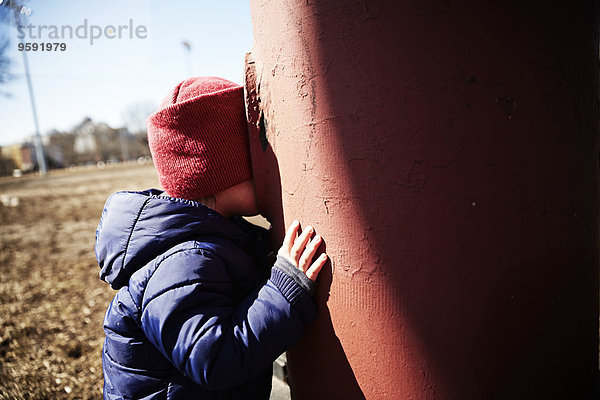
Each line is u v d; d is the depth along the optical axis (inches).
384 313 29.4
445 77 25.6
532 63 25.9
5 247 220.5
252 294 34.4
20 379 86.0
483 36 25.2
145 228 35.2
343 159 29.0
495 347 28.2
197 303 32.4
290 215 33.5
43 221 310.7
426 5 25.3
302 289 32.1
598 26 29.6
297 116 30.6
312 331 34.3
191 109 34.5
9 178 1156.5
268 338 31.6
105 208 38.8
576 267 29.9
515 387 29.0
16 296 137.8
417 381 29.3
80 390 82.0
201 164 35.6
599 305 34.0
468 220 26.8
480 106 25.7
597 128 30.4
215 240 36.5
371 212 28.6
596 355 34.0
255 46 34.5
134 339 35.9
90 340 104.0
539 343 29.0
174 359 32.0
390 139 27.2
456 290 27.5
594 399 34.0
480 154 26.1
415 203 27.3
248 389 39.3
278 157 33.6
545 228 27.9
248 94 34.8
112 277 36.4
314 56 28.8
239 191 38.1
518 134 26.3
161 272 33.3
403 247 28.0
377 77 26.9
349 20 27.2
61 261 184.5
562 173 28.0
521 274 27.8
